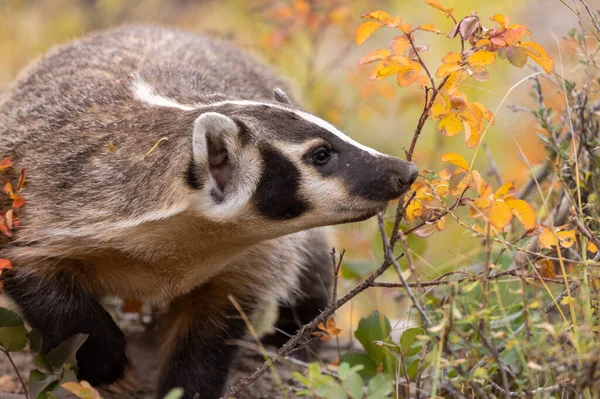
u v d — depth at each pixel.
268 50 18.11
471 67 8.42
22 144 10.13
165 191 8.97
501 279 10.05
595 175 10.22
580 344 7.60
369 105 17.36
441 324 7.46
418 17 23.59
